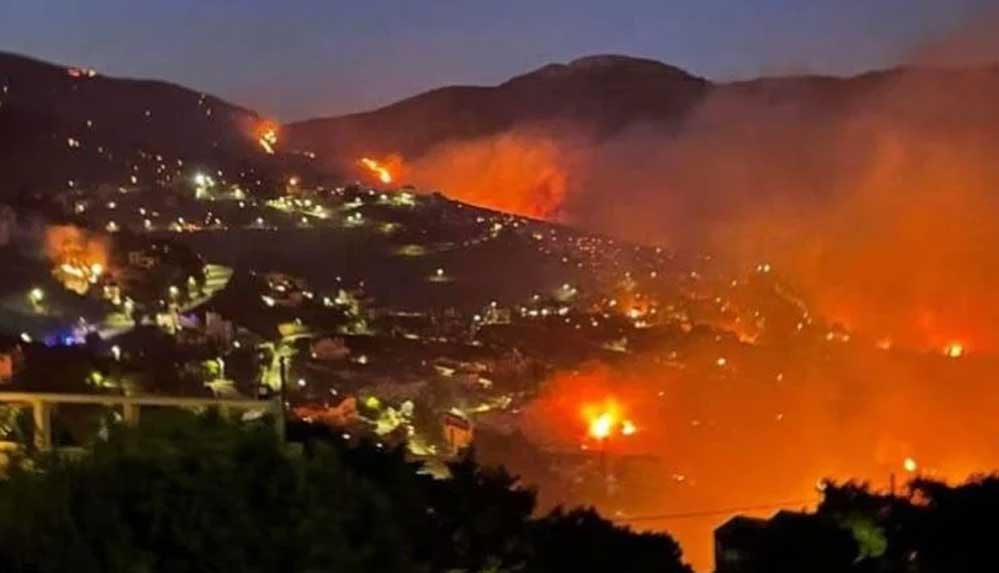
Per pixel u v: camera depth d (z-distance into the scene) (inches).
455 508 853.2
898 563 1099.9
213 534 331.3
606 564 895.7
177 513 329.4
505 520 874.8
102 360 1772.9
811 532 1119.6
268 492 348.2
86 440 382.3
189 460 339.6
